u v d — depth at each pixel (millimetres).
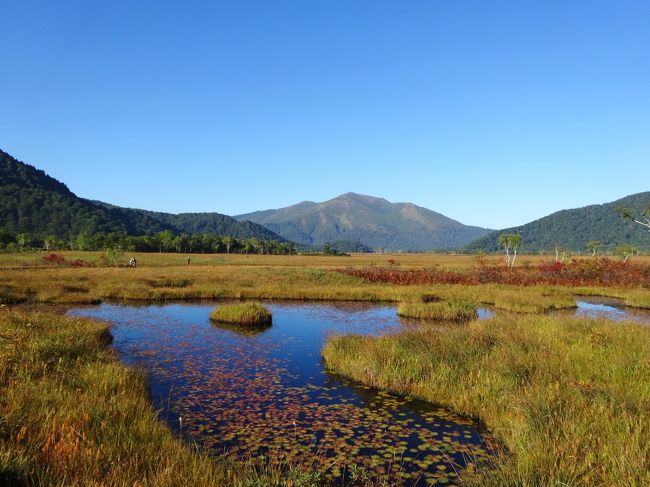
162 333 16344
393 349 11109
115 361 10672
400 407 8844
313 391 9789
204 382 10391
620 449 5156
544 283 37500
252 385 10203
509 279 37656
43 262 55781
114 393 7820
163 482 4477
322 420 8086
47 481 4316
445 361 10219
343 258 122312
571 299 27109
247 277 37656
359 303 26641
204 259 86250
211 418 8109
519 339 11594
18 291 25844
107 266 55938
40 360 8664
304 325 18656
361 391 9805
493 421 7660
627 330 12391
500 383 8789
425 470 6211
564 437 5902
